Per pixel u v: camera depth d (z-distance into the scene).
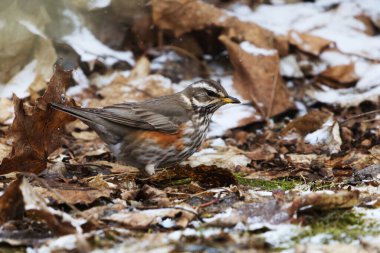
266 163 13.51
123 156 12.36
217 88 13.05
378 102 16.81
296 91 17.48
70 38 17.28
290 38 18.05
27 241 8.16
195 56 18.20
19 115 11.17
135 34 18.11
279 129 16.09
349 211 9.12
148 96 16.59
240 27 17.97
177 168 11.29
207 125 13.16
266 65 17.17
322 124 15.46
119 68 17.41
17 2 16.47
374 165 12.44
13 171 11.29
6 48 16.22
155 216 8.88
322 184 11.69
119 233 8.37
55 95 11.53
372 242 7.99
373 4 20.00
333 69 17.78
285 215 8.86
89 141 14.79
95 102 16.27
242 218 8.59
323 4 20.00
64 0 17.23
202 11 18.08
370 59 18.12
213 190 10.48
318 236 8.30
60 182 10.74
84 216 8.98
